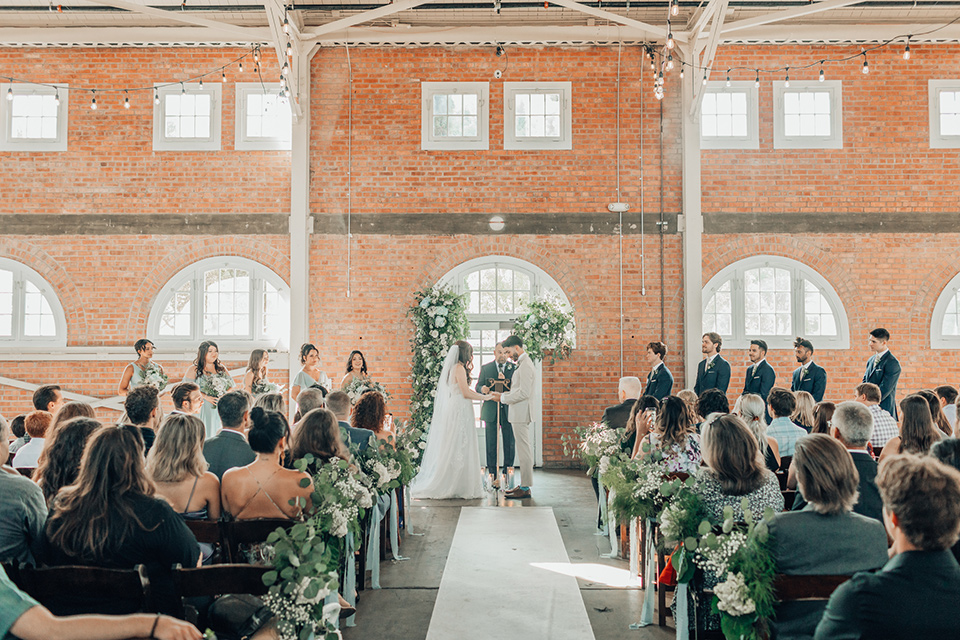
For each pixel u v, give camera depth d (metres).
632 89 9.26
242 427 3.98
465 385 7.45
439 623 3.99
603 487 5.84
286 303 9.34
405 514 5.91
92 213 9.19
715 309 9.29
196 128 9.34
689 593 3.47
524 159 9.27
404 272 9.23
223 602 2.75
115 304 9.15
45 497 2.93
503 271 9.44
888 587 1.80
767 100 9.20
